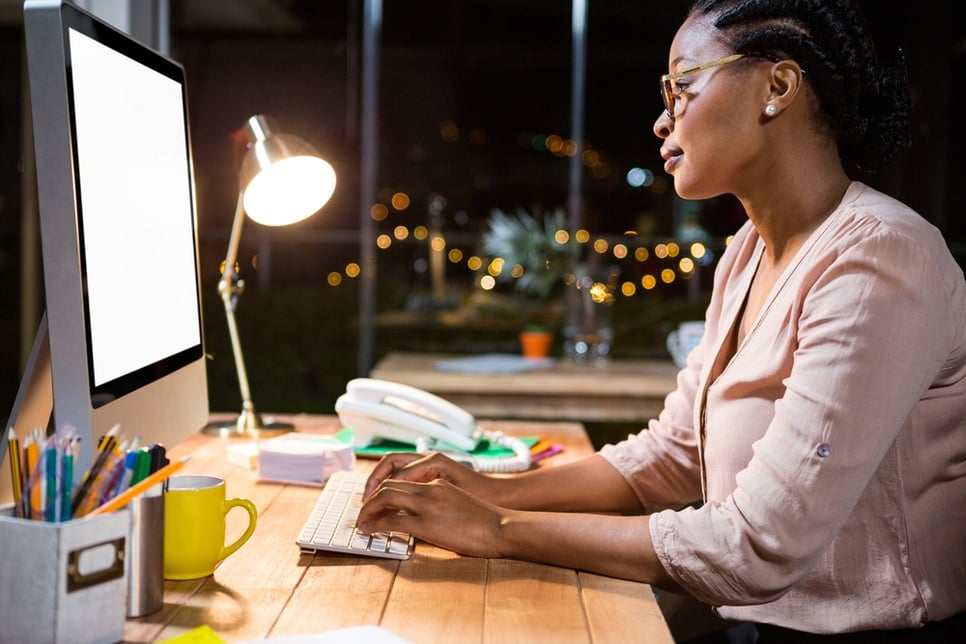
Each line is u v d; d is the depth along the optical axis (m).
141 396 1.04
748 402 1.14
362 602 0.88
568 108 5.12
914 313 0.97
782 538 0.95
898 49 1.18
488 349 5.12
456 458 1.51
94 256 0.92
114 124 1.00
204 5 4.96
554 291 4.43
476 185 5.10
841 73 1.10
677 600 1.41
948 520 1.11
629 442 1.40
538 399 2.74
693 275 4.88
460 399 2.75
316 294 5.20
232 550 0.98
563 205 5.08
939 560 1.10
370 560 1.01
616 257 4.93
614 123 5.09
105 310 0.94
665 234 4.91
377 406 1.59
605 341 3.20
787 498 0.95
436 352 5.14
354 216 5.12
